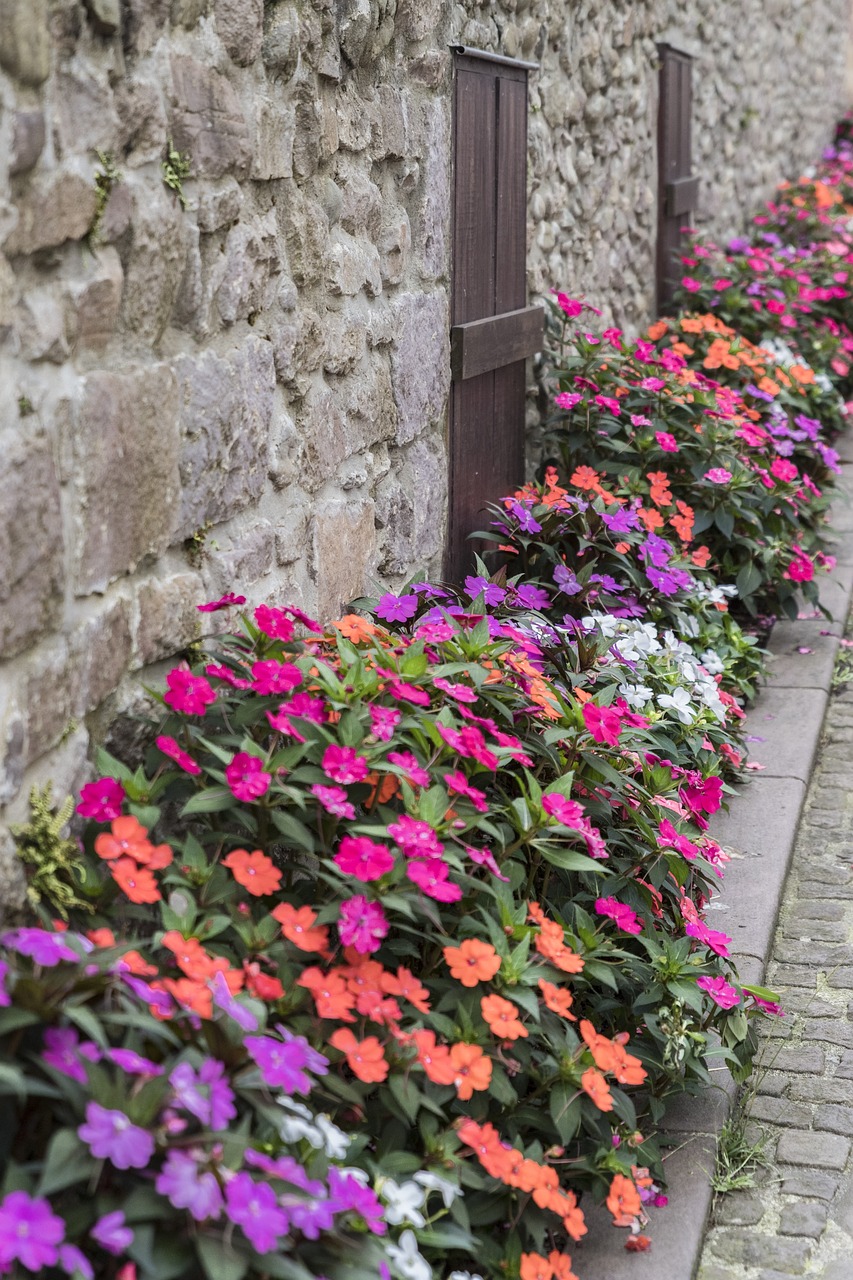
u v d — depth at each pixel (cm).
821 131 1134
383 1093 203
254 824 213
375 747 219
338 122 293
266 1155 176
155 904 213
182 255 228
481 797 218
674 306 643
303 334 280
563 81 475
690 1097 265
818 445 518
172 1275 155
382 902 204
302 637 254
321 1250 174
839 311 774
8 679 182
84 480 199
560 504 387
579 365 462
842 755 422
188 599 238
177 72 224
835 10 1170
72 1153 152
